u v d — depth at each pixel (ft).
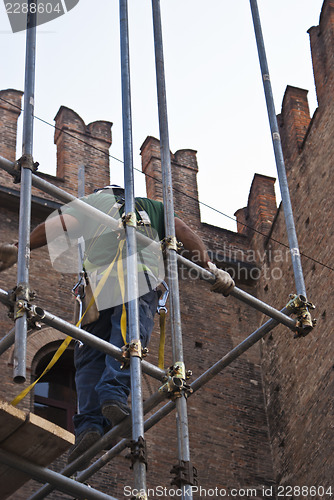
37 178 27.14
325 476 51.34
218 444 55.52
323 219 57.57
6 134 61.05
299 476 53.62
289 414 56.24
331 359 53.47
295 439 54.90
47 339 53.83
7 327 52.85
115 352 25.36
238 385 58.85
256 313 62.59
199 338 59.52
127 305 28.32
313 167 60.08
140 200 30.37
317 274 56.80
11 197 57.82
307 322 29.84
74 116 64.28
